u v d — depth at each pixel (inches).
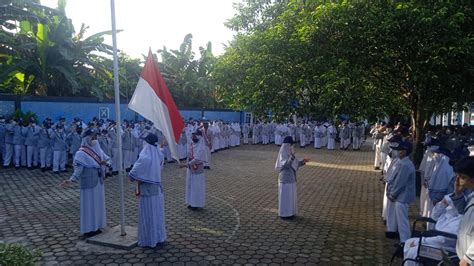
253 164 653.9
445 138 473.7
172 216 323.9
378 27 249.4
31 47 713.0
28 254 170.1
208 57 1224.8
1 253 159.0
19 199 370.0
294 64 306.5
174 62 1208.8
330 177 531.2
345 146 949.2
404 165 254.2
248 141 1136.2
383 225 304.5
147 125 648.4
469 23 265.4
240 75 428.1
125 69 1012.5
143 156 240.8
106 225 290.7
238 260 228.5
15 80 796.6
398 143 263.6
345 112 292.4
